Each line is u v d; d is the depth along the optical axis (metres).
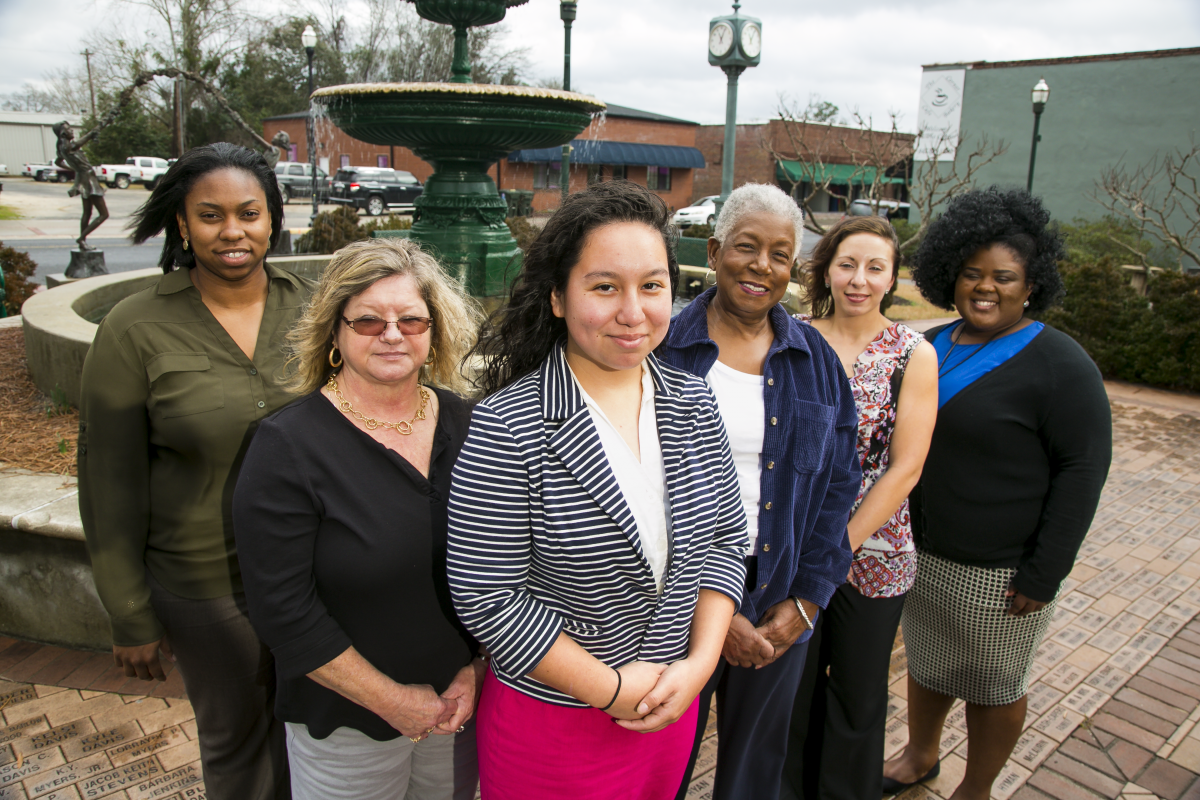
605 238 1.25
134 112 39.22
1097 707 2.89
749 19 9.90
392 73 39.91
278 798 1.92
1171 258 18.36
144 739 2.53
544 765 1.43
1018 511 2.05
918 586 2.25
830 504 1.86
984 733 2.27
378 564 1.42
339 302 1.43
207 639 1.74
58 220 23.14
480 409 1.33
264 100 41.12
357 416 1.49
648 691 1.35
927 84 23.89
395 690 1.47
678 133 35.09
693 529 1.42
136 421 1.64
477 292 6.57
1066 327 8.23
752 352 1.87
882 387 1.97
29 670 2.87
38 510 2.88
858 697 2.11
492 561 1.31
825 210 35.50
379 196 27.00
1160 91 20.45
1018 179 22.97
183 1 37.06
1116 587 3.83
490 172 29.28
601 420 1.37
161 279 1.73
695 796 2.41
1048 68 21.89
